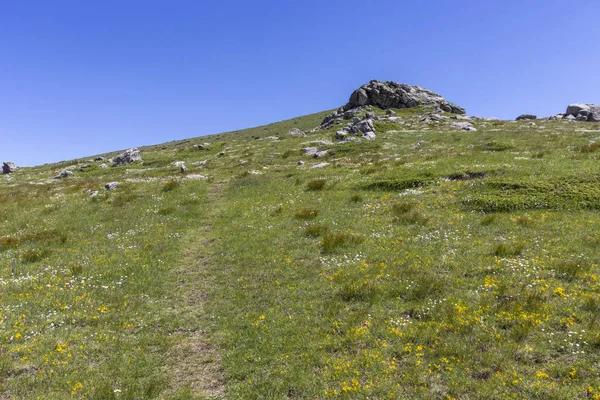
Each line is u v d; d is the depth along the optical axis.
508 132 50.72
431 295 12.29
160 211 26.42
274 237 19.69
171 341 11.52
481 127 62.84
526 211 19.11
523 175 23.92
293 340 10.85
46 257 19.08
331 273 14.93
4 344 11.09
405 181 26.64
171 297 14.58
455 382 8.31
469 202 21.12
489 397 7.84
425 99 103.62
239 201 28.16
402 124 72.62
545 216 17.98
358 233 18.73
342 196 26.05
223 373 9.95
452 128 62.91
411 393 8.25
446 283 12.93
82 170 56.88
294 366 9.70
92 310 13.51
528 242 15.44
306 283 14.41
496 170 25.67
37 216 28.17
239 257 17.70
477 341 9.65
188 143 115.06
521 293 11.59
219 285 15.24
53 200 33.75
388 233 18.36
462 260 14.44
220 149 65.50
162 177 42.09
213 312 13.19
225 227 22.42
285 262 16.50
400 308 11.84
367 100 98.38
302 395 8.70
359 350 10.01
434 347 9.70
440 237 17.00
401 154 41.50
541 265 13.30
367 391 8.39
